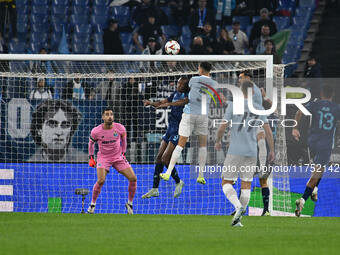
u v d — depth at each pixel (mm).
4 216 30797
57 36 69438
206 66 35562
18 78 44219
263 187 34781
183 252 17250
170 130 36281
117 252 17156
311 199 34812
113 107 41938
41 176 38906
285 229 24859
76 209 38562
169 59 36938
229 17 68875
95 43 69188
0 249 17641
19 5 71062
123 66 53719
